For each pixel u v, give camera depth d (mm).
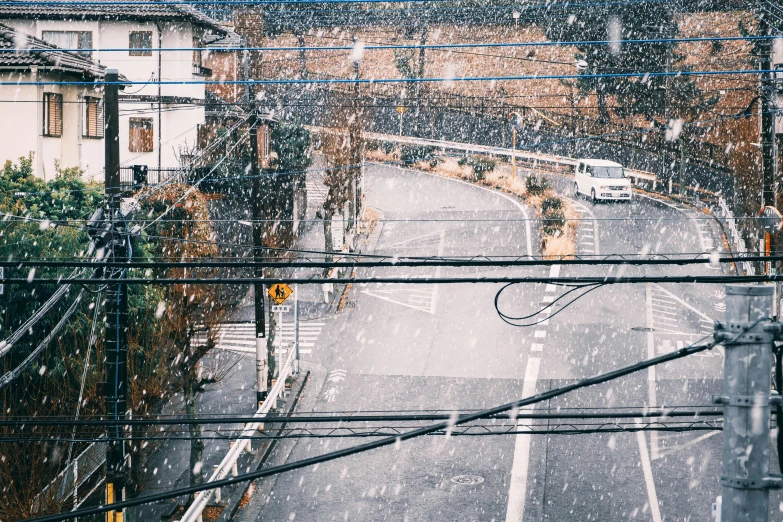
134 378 20109
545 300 34531
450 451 22016
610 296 34781
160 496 6680
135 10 43562
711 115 60562
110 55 44219
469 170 62250
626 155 63531
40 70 31750
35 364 19062
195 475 19344
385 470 20969
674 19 56719
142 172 35656
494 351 29141
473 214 49406
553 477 20312
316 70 80438
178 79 44531
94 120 34938
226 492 19938
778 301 25016
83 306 19938
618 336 30188
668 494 19203
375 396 25453
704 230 42844
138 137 44656
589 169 50844
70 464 18312
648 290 35438
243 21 51812
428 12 74062
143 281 8461
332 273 38875
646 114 59156
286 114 49500
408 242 44062
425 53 83000
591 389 25531
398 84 79688
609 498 19078
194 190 29688
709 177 55875
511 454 21750
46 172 32688
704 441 22234
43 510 16938
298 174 46688
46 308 14844
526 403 6605
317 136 54844
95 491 19859
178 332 21047
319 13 71188
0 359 18719
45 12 42875
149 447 21906
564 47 81812
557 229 41969
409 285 37281
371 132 74812
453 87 80000
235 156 41188
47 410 19094
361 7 71688
